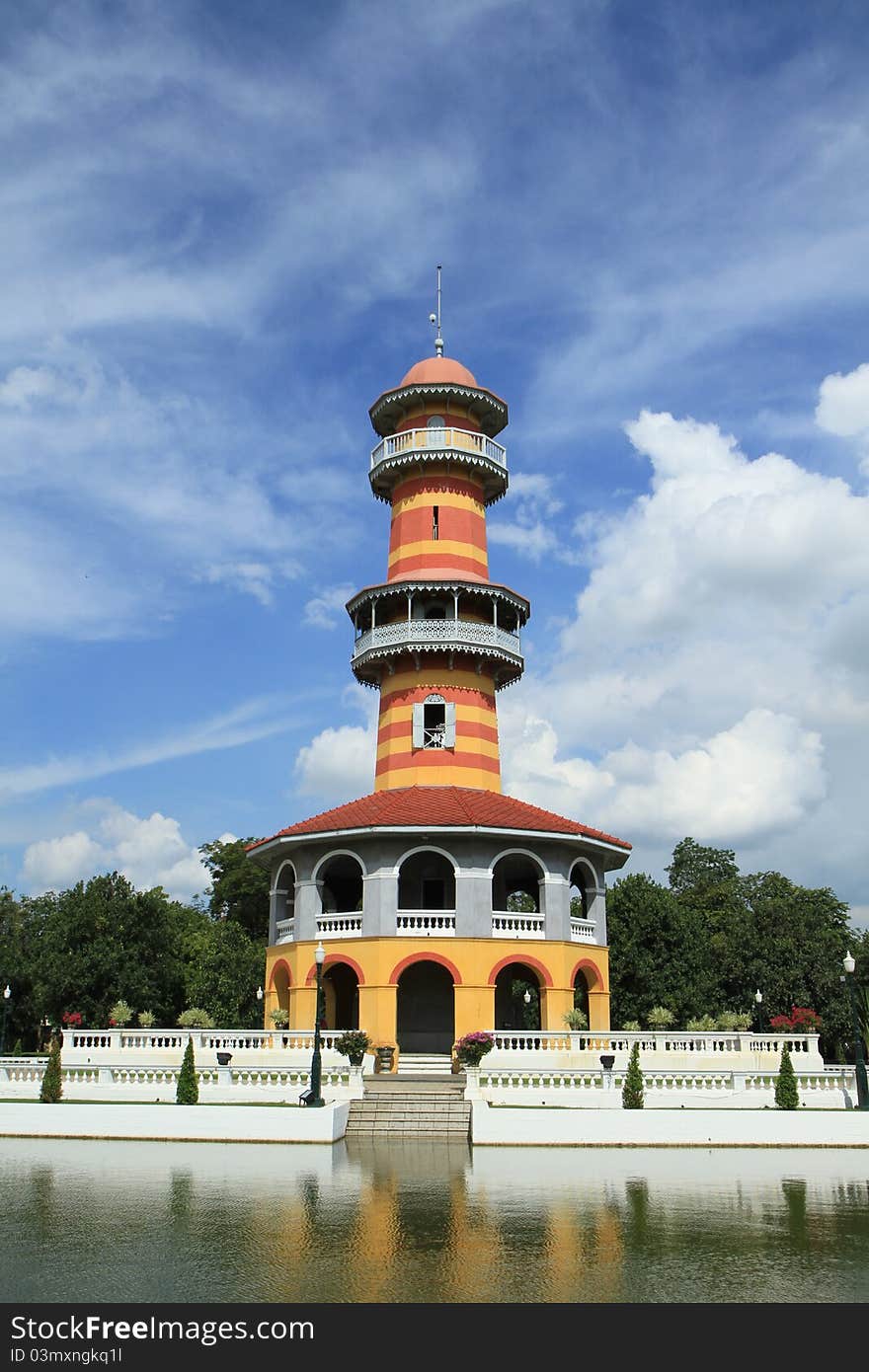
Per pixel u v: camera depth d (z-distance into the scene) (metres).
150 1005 56.19
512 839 43.84
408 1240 17.30
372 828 42.44
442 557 50.94
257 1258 16.06
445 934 42.44
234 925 69.50
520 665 50.28
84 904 57.09
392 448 52.50
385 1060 39.34
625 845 47.28
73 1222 18.61
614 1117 29.61
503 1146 29.25
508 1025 56.53
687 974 62.00
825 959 64.44
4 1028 44.31
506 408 53.59
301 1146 29.05
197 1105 30.64
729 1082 33.81
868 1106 32.34
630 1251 16.73
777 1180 23.61
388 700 49.81
